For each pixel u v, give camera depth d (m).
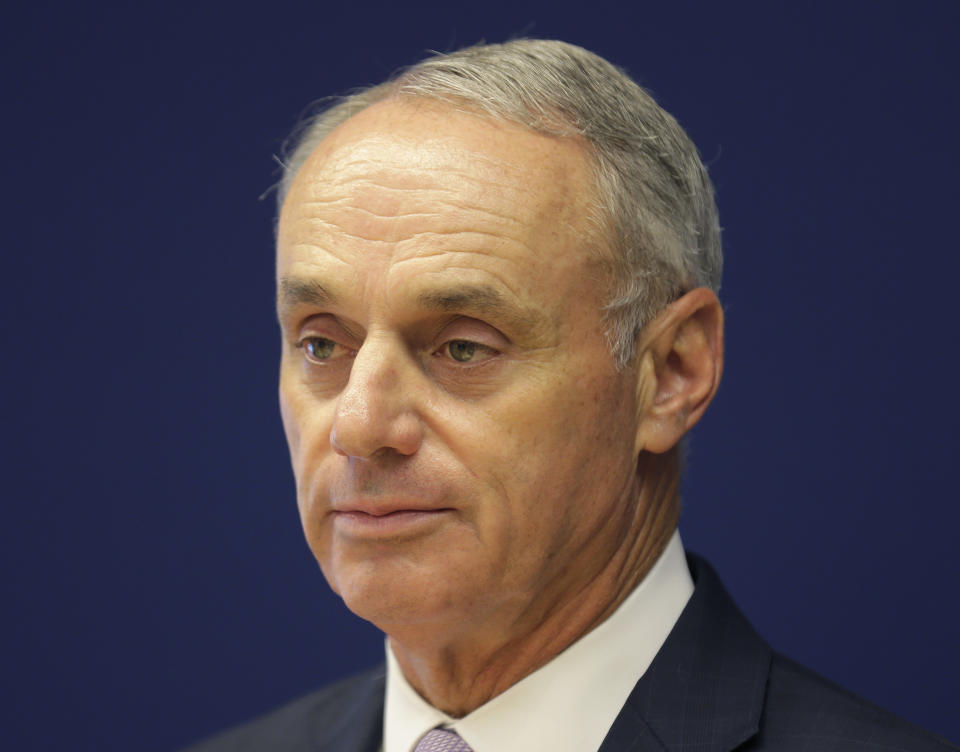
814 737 6.01
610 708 6.28
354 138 6.06
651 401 6.36
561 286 5.82
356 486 5.80
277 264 6.39
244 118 11.70
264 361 11.67
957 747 6.07
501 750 6.28
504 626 6.11
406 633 6.06
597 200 6.01
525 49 6.39
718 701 6.19
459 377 5.78
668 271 6.37
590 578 6.26
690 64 10.60
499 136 5.90
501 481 5.75
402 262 5.68
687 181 6.59
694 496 10.48
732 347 10.43
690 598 6.66
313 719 7.89
